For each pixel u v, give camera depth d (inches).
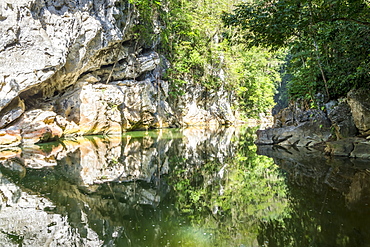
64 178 263.6
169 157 396.5
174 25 1025.5
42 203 192.7
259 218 161.9
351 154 343.6
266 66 1473.9
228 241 135.0
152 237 141.6
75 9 610.9
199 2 1152.8
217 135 746.8
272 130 523.2
